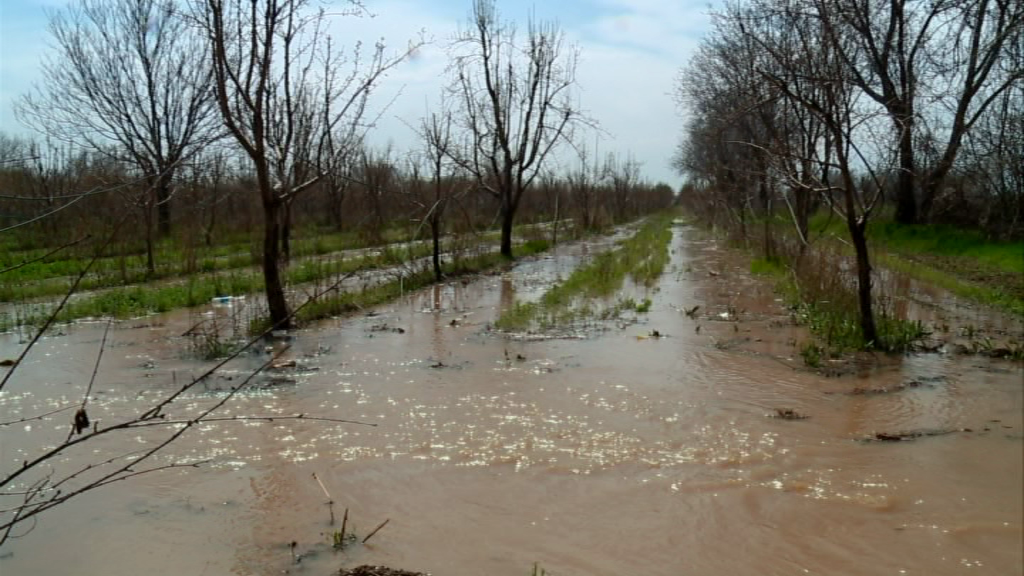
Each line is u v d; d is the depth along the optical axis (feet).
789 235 72.69
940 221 94.38
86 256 70.59
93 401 26.96
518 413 25.54
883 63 54.60
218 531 17.07
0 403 26.86
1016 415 25.49
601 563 15.90
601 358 33.91
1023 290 54.54
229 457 21.43
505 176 86.12
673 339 38.29
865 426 24.34
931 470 20.74
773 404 26.71
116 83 91.66
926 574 15.57
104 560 15.80
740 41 77.77
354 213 115.34
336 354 34.83
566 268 78.54
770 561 16.06
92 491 18.99
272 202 40.19
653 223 198.18
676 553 16.34
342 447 22.26
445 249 80.02
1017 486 19.70
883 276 59.72
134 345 37.19
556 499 18.90
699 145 118.11
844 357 34.01
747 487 19.60
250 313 44.98
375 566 15.44
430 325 43.04
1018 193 77.77
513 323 42.04
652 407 26.25
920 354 34.71
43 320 43.47
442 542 16.67
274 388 28.66
